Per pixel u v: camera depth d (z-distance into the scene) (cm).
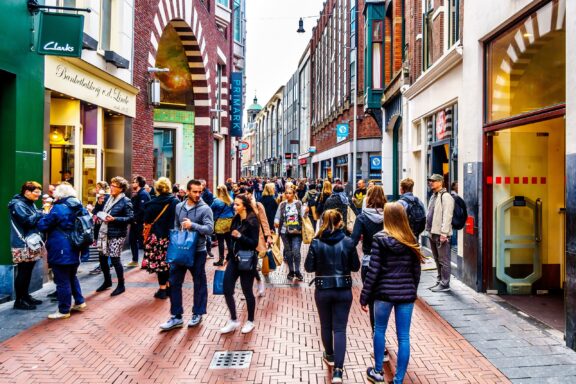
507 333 609
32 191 727
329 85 3822
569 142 559
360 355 550
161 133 2244
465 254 880
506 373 491
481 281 819
